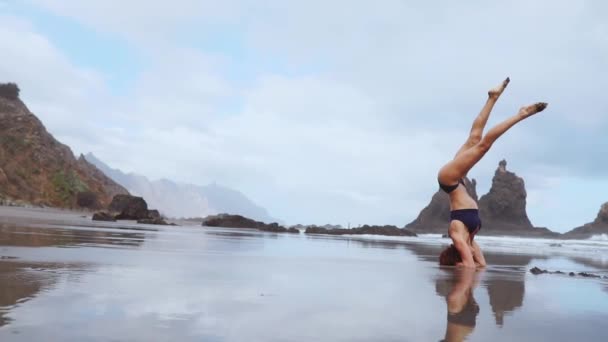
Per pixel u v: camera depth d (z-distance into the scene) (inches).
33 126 2925.7
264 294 140.5
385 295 149.6
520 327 108.0
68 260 203.0
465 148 323.3
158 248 315.9
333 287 163.5
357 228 1279.5
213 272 191.8
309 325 101.1
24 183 2593.5
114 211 1537.9
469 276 226.5
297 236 791.7
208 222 1263.5
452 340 93.1
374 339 91.7
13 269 165.6
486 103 326.0
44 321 92.9
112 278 156.7
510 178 1753.2
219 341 85.2
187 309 111.6
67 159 3041.3
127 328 91.0
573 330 107.7
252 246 409.7
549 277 239.8
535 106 292.8
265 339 88.2
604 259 472.7
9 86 3115.2
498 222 1736.0
